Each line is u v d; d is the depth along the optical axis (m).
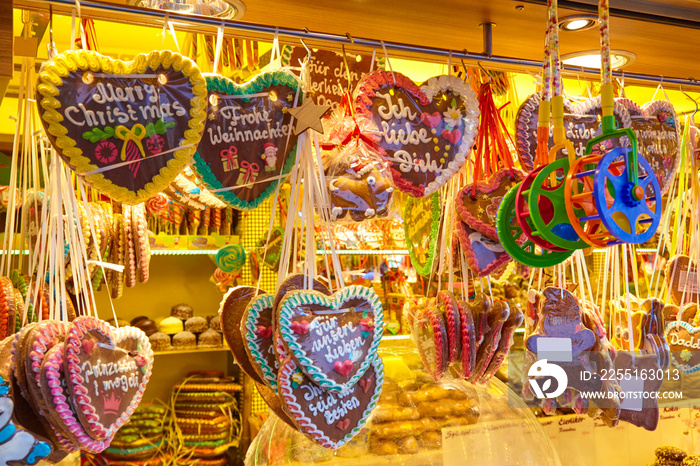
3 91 1.03
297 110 1.09
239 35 1.19
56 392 0.90
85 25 1.22
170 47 2.90
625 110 1.39
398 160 1.20
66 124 0.92
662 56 1.60
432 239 1.42
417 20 1.30
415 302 1.56
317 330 1.02
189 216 2.96
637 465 1.69
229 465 3.02
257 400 3.09
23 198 1.11
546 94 0.97
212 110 1.05
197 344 3.20
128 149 0.97
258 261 2.81
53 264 1.03
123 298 3.38
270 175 1.10
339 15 1.27
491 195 1.30
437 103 1.24
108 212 1.69
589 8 1.26
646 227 0.86
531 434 1.52
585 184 0.89
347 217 1.28
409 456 1.40
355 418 1.07
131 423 2.98
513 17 1.29
